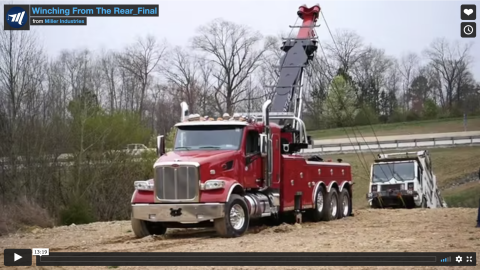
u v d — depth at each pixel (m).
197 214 13.19
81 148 30.55
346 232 14.18
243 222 13.81
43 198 29.00
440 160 51.28
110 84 58.56
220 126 14.77
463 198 42.72
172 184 13.38
